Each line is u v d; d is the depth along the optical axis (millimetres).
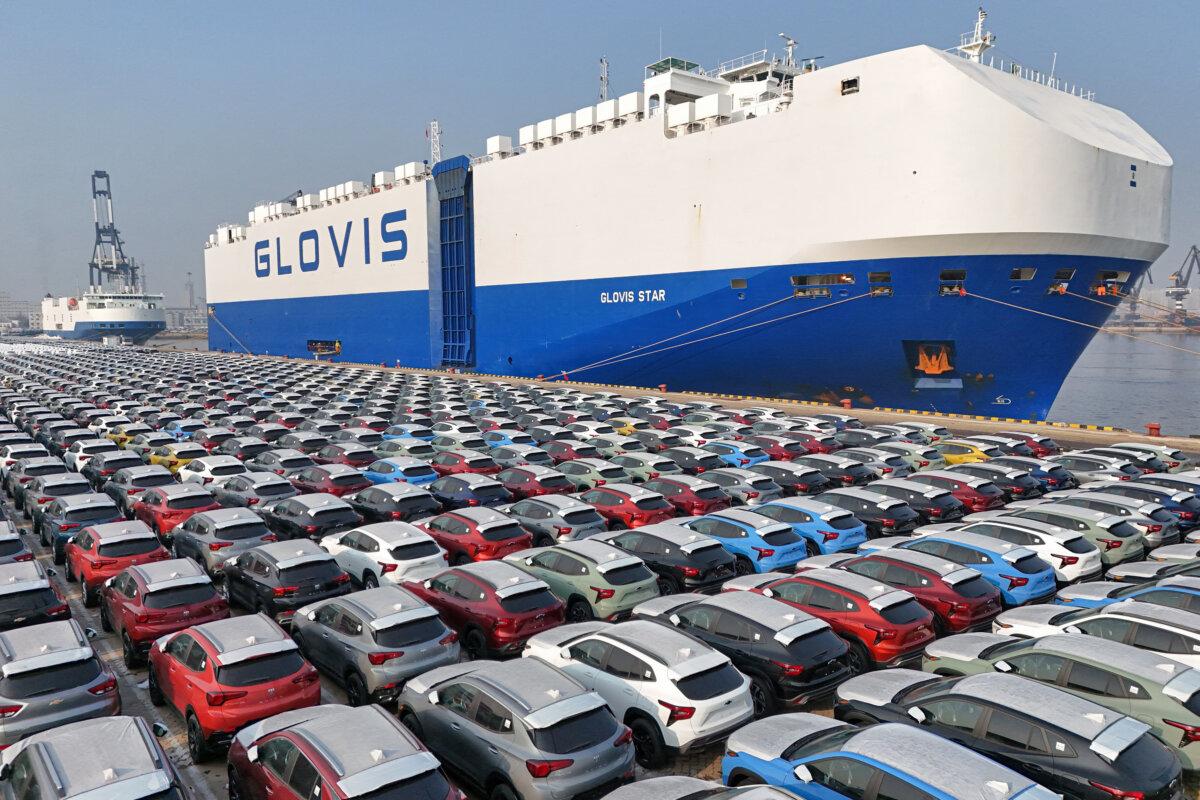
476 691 8812
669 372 53250
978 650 10531
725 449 26000
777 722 8789
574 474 23141
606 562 13227
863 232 39688
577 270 57688
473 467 23391
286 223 97188
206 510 17797
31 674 9281
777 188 43469
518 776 7977
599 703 8500
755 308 45844
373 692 10422
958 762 6832
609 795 7328
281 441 28078
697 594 12516
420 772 7086
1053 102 42031
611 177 54031
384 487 18766
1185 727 8523
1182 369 134250
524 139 62125
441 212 72062
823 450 27578
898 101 38062
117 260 195500
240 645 9836
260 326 106688
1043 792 6438
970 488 19812
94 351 111125
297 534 16625
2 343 159750
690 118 48406
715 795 6988
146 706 11391
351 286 86000
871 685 9680
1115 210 37812
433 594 13117
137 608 11977
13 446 25797
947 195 36969
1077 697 8102
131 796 6613
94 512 17359
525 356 63906
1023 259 37062
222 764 9906
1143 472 23766
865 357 42812
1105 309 40656
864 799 7000
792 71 57906
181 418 33219
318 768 7133
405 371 74375
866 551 15680
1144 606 11023
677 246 49750
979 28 45062
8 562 13219
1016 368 40000
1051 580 13852
